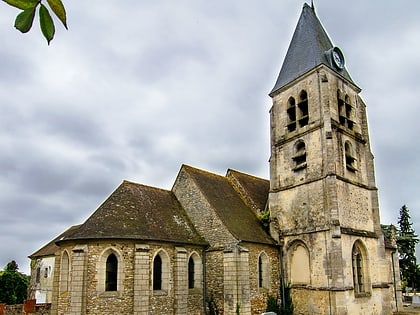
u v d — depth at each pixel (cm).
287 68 3656
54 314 2555
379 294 3047
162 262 2669
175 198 3338
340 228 2842
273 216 3316
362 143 3438
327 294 2761
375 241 3191
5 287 4181
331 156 3003
